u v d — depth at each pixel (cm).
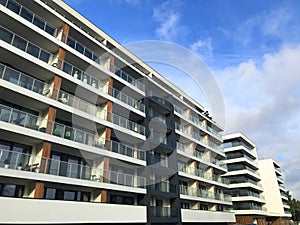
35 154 1471
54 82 1616
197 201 2650
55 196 1530
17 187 1375
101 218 1575
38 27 1622
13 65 1523
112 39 2325
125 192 1886
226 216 3000
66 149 1594
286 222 5153
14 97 1437
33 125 1444
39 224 1273
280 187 5341
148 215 1927
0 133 1317
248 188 4078
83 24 2133
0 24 1521
